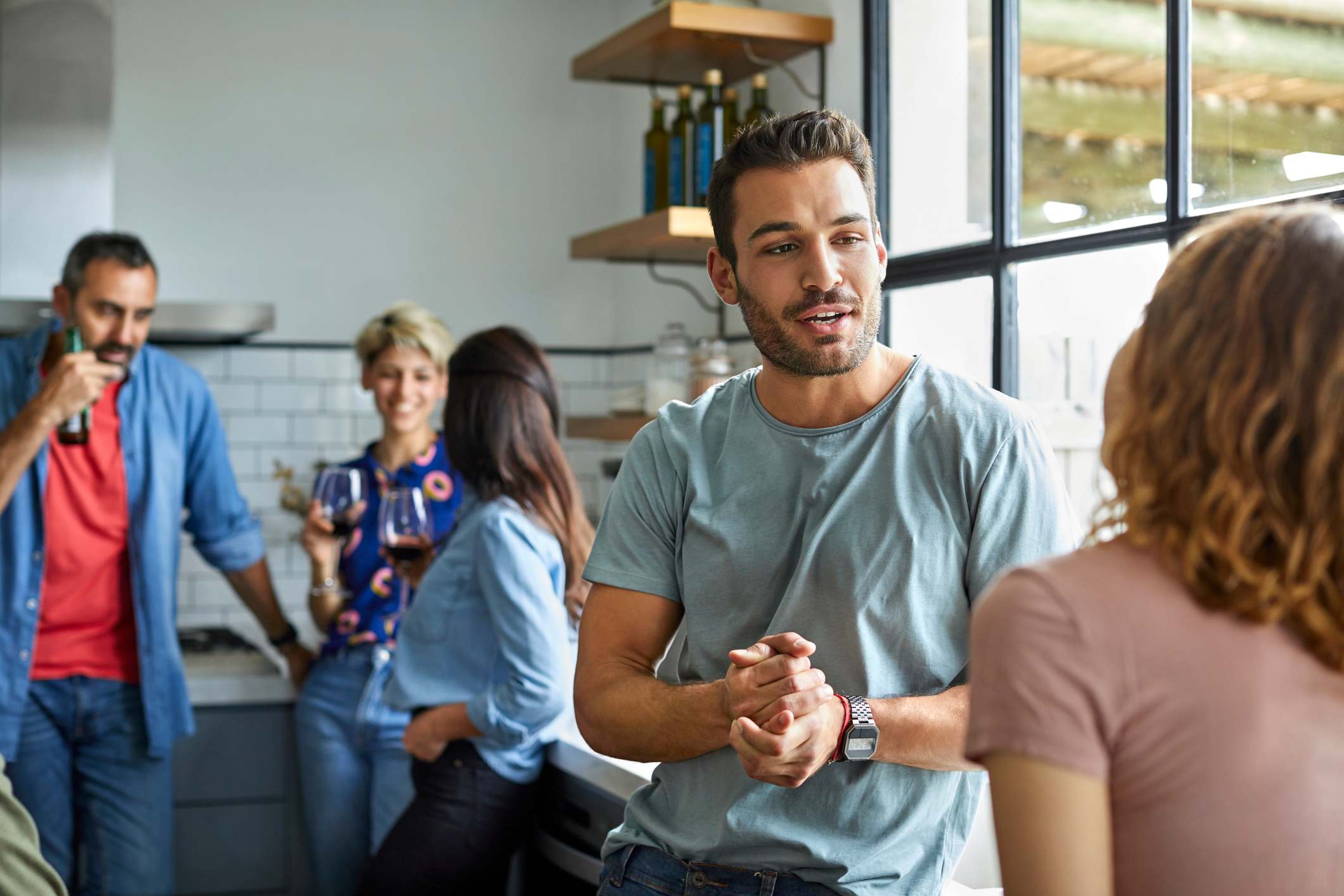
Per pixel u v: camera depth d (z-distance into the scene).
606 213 4.12
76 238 3.38
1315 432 0.78
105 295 2.55
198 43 3.78
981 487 1.28
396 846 2.17
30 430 2.47
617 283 4.10
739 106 3.20
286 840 2.96
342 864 2.74
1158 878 0.78
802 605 1.31
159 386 2.76
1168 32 1.95
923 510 1.29
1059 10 2.20
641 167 3.91
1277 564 0.78
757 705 1.17
